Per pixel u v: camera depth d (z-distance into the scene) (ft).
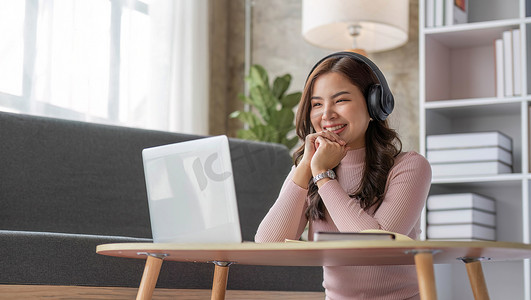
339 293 6.03
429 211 11.51
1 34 10.34
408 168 5.98
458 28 11.83
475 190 12.34
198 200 4.85
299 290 8.89
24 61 10.64
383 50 13.37
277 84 13.66
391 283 5.86
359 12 12.19
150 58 13.10
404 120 13.78
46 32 10.98
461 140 11.49
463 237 11.19
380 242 3.97
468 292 12.42
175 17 13.76
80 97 11.54
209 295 8.12
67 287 7.11
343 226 5.46
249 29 15.61
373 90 6.02
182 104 13.75
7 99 10.38
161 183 5.11
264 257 4.83
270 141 13.53
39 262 6.96
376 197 6.08
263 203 10.79
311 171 5.95
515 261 12.08
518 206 12.03
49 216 9.38
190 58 14.06
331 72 6.03
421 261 4.17
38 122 9.55
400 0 12.55
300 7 15.20
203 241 4.81
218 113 15.43
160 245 4.56
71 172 9.65
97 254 7.34
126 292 7.53
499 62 11.59
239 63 15.70
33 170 9.36
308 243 4.10
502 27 11.62
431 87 12.15
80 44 11.58
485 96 12.57
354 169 6.35
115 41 12.30
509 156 11.70
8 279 6.76
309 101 6.28
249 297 8.39
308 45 15.02
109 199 9.86
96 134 9.96
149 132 10.40
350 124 5.95
